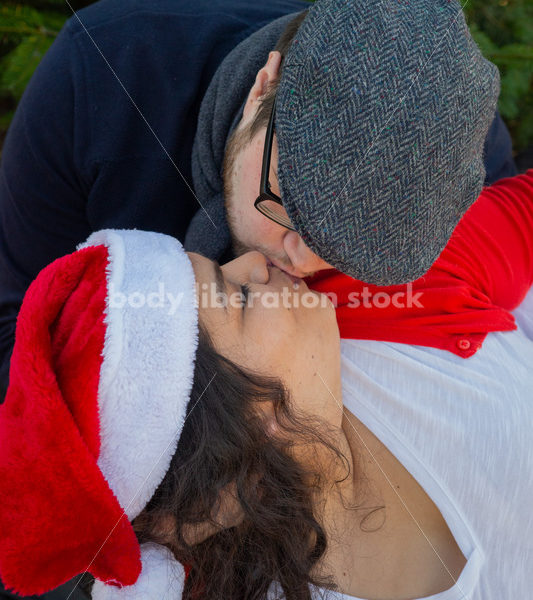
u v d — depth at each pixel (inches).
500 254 41.5
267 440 31.3
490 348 37.1
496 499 34.0
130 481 27.7
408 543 35.1
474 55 28.8
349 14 27.6
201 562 33.8
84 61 46.5
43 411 25.6
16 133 48.2
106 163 46.5
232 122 42.6
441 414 34.4
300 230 28.8
